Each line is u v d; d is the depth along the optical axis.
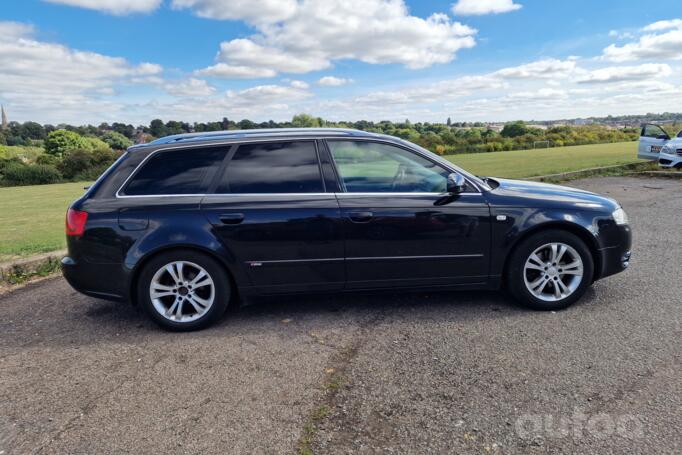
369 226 3.89
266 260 3.88
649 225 7.09
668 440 2.35
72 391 3.02
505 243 4.00
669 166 13.73
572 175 13.44
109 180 3.91
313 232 3.86
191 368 3.28
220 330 3.92
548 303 4.05
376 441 2.43
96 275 3.85
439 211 3.93
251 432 2.54
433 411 2.67
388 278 4.01
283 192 3.89
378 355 3.36
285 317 4.14
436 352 3.37
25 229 8.97
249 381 3.07
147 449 2.43
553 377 2.97
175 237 3.77
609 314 3.91
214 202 3.83
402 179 4.03
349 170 3.99
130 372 3.25
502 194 4.09
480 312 4.09
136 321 4.19
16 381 3.17
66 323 4.18
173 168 3.93
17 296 4.98
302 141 4.02
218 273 3.88
